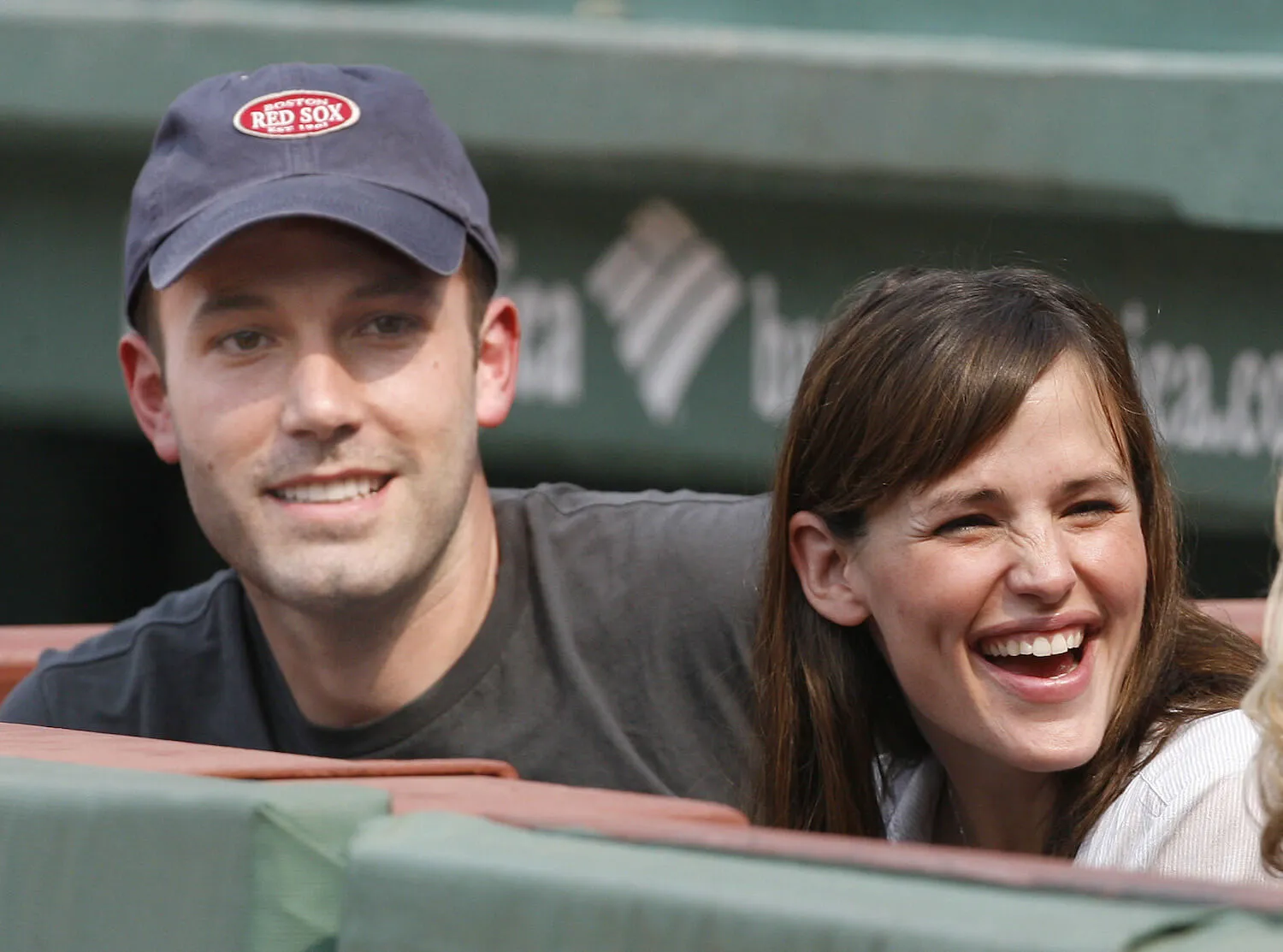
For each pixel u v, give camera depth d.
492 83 10.77
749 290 10.81
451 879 2.99
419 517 7.11
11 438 12.99
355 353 7.00
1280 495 4.77
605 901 2.85
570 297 10.93
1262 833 4.81
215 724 7.85
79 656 8.12
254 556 7.14
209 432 7.06
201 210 7.10
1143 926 2.53
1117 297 10.95
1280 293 10.95
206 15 10.87
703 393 10.83
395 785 3.78
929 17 12.41
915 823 6.82
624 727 7.53
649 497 8.18
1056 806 6.25
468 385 7.36
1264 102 10.41
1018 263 10.89
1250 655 6.31
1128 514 5.91
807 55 10.63
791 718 6.75
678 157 10.70
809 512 6.44
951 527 5.89
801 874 2.87
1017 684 5.90
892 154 10.66
